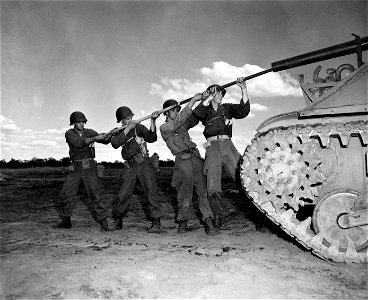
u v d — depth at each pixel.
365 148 4.04
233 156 5.48
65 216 6.29
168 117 5.85
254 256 4.36
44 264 4.16
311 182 4.02
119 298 3.25
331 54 4.38
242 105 5.36
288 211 4.15
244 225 6.28
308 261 4.17
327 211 4.12
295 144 4.05
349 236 4.07
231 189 11.65
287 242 5.02
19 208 8.80
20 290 3.43
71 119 6.18
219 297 3.22
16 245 5.11
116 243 5.16
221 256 4.40
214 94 5.43
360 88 4.03
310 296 3.24
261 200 4.16
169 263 4.12
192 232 5.84
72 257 4.45
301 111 4.16
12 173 24.16
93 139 5.95
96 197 6.02
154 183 5.93
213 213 5.64
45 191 12.59
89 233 5.88
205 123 5.63
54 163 32.97
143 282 3.57
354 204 4.00
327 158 4.14
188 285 3.49
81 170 6.02
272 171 4.11
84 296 3.30
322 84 4.44
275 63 4.86
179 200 5.80
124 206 6.08
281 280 3.60
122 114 6.04
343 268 3.95
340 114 4.03
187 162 5.66
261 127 4.53
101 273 3.81
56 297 3.29
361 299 3.19
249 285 3.47
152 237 5.54
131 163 5.93
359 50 4.23
